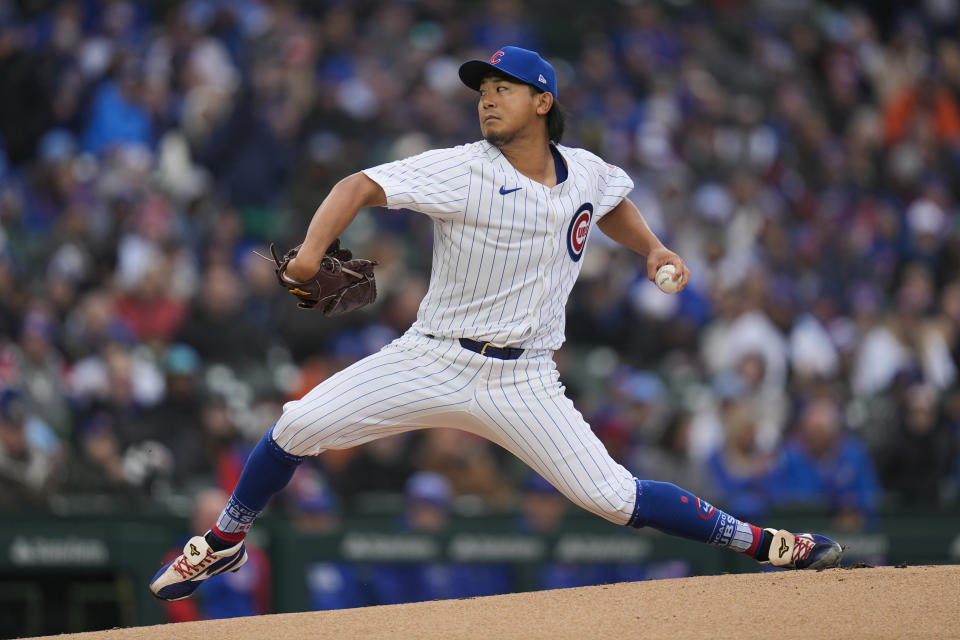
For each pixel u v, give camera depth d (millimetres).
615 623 12891
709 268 42000
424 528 26297
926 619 12602
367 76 43562
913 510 29547
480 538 26625
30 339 28406
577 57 54875
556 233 13734
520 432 13922
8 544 23156
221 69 41438
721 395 34125
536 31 54844
